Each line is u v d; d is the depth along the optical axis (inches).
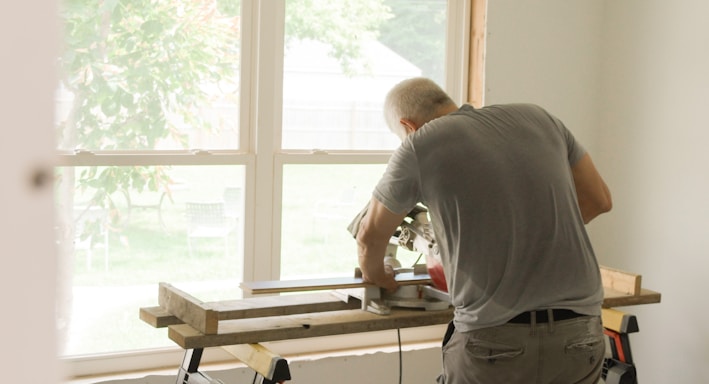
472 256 73.1
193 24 116.7
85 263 112.3
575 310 74.5
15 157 8.1
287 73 124.0
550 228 73.5
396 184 75.8
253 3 120.0
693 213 124.3
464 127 74.9
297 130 125.8
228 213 121.2
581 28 139.9
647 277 133.3
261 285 89.2
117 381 112.0
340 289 91.5
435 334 137.4
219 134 120.3
